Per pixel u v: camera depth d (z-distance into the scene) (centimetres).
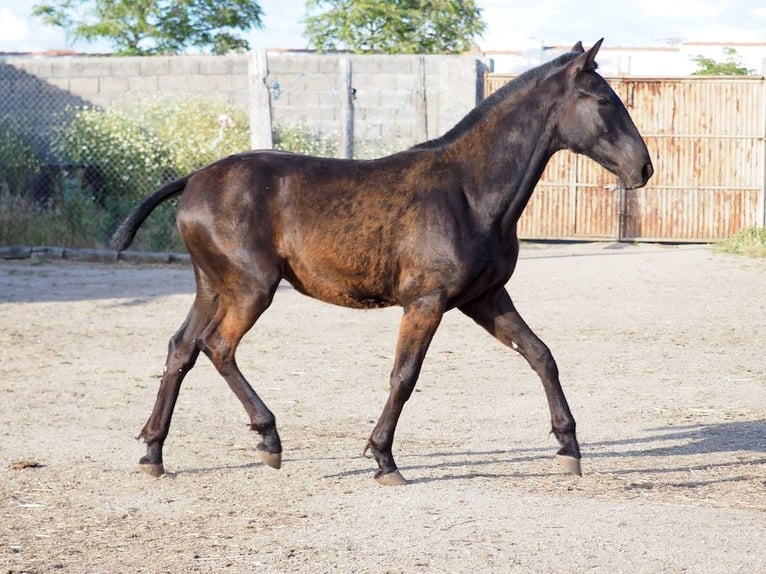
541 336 1173
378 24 3828
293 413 823
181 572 472
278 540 516
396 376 611
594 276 1648
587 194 2202
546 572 464
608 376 962
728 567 468
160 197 641
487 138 623
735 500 580
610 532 518
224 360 629
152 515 562
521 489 604
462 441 730
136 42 3872
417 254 604
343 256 612
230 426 777
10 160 2067
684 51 5497
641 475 637
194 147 2086
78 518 557
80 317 1309
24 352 1088
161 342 1151
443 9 3794
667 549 492
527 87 627
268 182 618
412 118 2244
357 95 2244
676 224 2192
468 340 1163
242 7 3909
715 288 1512
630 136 616
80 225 1959
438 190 612
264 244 616
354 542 510
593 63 622
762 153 2158
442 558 484
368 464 667
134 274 1712
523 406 844
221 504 582
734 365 1008
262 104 1834
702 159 2177
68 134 2106
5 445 716
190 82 2241
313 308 1395
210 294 639
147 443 641
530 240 2228
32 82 2225
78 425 778
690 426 772
